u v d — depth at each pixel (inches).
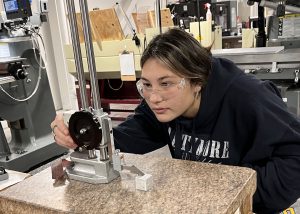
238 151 38.0
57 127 29.0
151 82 29.2
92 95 25.9
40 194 25.9
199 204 21.8
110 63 122.6
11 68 96.7
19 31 106.4
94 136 25.9
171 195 23.4
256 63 78.1
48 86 120.6
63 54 186.5
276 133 33.2
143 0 170.4
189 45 30.1
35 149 111.3
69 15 25.0
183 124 39.4
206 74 32.8
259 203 32.0
